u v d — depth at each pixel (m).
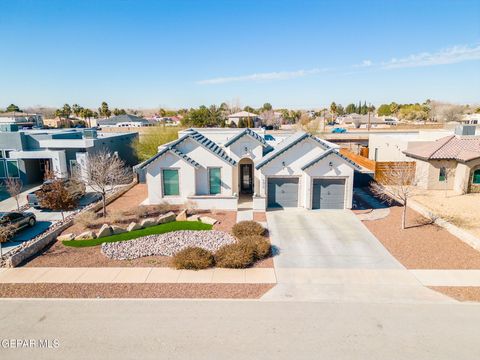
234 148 24.94
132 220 20.61
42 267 14.62
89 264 14.87
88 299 12.05
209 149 23.72
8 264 14.59
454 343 9.55
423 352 9.19
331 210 22.75
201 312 11.17
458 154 26.55
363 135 52.25
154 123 89.62
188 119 69.75
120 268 14.49
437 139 32.03
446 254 15.56
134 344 9.62
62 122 85.88
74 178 25.03
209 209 22.80
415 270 14.14
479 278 13.38
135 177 32.97
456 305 11.53
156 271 14.22
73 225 19.98
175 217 20.59
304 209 22.91
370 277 13.60
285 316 10.93
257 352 9.22
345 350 9.28
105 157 27.23
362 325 10.42
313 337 9.84
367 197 26.30
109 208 23.77
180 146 23.95
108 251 16.09
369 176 29.72
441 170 27.34
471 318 10.75
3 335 10.12
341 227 19.47
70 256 15.70
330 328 10.27
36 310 11.41
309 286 12.92
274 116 98.06
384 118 110.19
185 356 9.09
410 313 11.07
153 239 17.53
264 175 22.89
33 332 10.24
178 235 18.05
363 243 17.09
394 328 10.24
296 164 22.77
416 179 27.64
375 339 9.74
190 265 14.38
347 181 22.48
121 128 64.38
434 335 9.91
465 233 16.91
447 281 13.20
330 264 14.82
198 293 12.42
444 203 23.62
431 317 10.83
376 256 15.56
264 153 25.86
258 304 11.66
